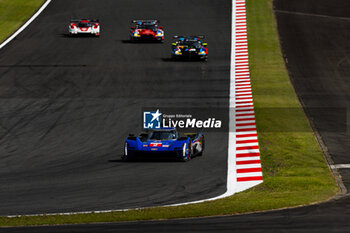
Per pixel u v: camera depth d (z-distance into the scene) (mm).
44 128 110938
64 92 140500
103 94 138750
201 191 69750
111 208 61312
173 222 49469
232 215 51812
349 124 112438
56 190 70312
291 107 126875
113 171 80562
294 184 72312
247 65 167750
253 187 71875
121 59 173750
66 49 185000
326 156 90562
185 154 86625
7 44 191250
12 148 97312
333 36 197750
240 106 128625
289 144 98188
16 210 61125
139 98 135250
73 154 92625
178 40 189125
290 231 44250
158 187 71438
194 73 159250
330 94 138625
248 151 94125
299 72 161125
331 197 60219
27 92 140500
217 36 199375
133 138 88875
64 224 50938
